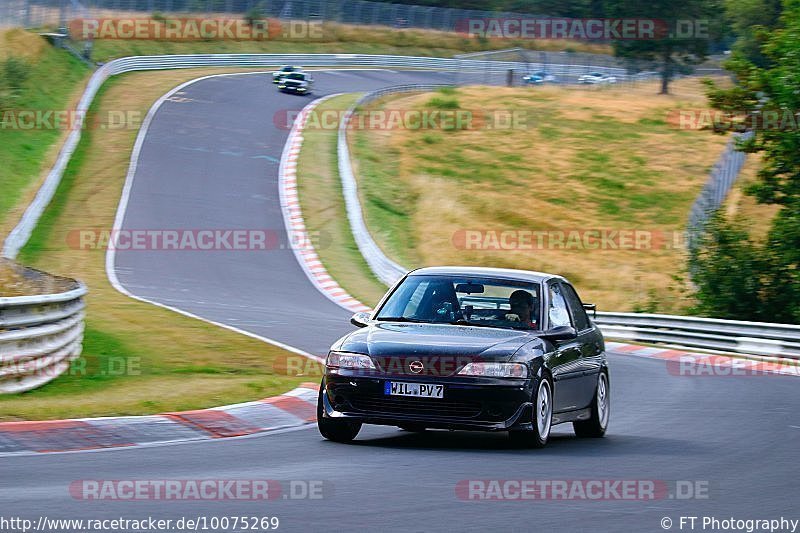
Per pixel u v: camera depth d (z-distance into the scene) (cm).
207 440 3366
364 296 10531
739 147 10956
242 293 10044
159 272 10669
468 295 3516
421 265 12762
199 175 15188
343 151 17400
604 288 12469
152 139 16812
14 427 3281
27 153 14312
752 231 14012
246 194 14525
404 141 19075
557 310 3581
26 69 16762
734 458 3303
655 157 19088
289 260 11925
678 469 3020
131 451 3073
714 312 10356
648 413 4606
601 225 15562
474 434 3703
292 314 8719
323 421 3303
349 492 2461
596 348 3838
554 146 19550
